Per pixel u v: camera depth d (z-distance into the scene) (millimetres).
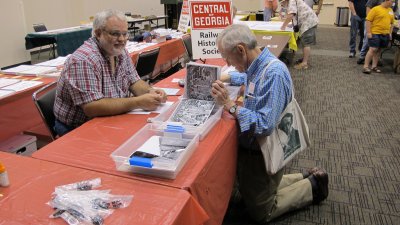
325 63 6289
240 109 1622
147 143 1345
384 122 3562
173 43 4488
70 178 1162
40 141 2662
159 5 11234
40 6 7121
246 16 6809
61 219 942
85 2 8352
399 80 5121
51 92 1998
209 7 2354
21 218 947
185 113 1678
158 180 1152
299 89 4766
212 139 1464
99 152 1361
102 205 999
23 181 1141
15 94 2348
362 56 6113
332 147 3014
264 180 1846
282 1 6074
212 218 1382
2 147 2312
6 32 6098
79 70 1738
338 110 3945
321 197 2125
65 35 5402
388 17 5199
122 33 1798
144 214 966
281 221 2037
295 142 1766
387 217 2076
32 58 6957
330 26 11250
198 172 1199
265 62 1637
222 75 2266
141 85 2160
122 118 1734
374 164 2709
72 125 1912
